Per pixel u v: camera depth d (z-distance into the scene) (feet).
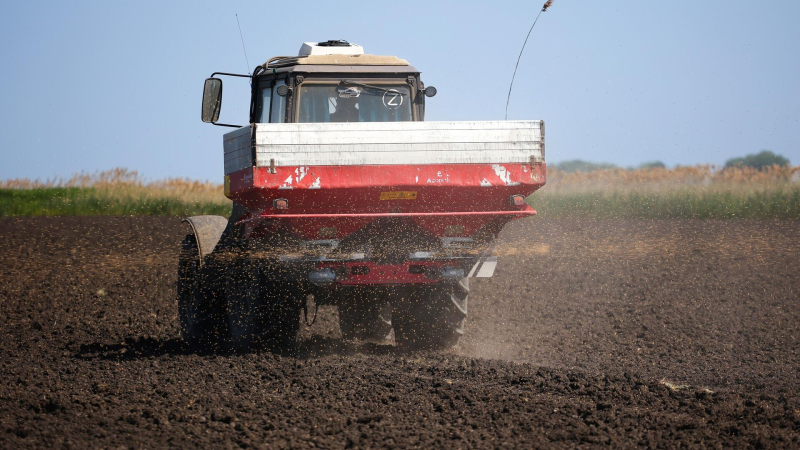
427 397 59.47
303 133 68.85
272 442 48.98
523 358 78.74
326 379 64.95
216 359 74.59
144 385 63.82
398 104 82.99
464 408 56.59
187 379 66.08
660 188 230.07
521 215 73.10
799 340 86.28
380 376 66.08
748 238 171.94
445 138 70.33
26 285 127.03
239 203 76.54
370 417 53.72
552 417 54.39
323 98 81.66
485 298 115.44
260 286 77.30
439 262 74.59
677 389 63.00
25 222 215.72
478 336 90.63
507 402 57.77
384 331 90.63
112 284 128.36
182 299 91.66
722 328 92.89
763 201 216.13
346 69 81.71
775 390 63.62
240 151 72.08
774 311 102.27
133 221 218.59
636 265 141.08
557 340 88.43
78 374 68.90
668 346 84.28
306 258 72.59
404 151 69.97
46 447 47.11
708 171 232.73
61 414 54.85
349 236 72.74
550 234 185.16
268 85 84.84
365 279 73.72
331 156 69.15
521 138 71.36
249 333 78.38
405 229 73.26
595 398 59.41
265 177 68.44
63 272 139.74
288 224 71.00
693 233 182.19
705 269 135.33
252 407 56.54
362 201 70.74
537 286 123.75
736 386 65.05
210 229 89.45
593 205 226.79
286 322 78.89
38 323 98.99
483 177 70.85
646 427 52.31
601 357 78.95
